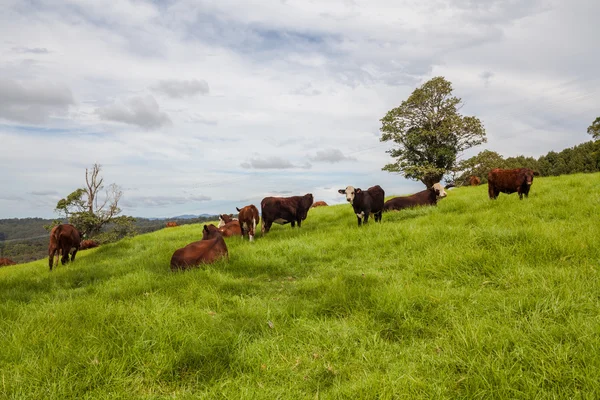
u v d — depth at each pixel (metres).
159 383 3.32
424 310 4.43
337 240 9.42
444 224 9.01
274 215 13.27
